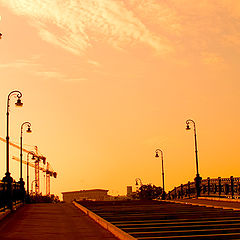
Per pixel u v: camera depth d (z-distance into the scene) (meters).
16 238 13.28
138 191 95.12
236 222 16.64
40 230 15.46
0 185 20.70
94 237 13.46
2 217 20.16
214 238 12.17
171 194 58.06
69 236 13.73
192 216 19.80
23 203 36.56
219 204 28.91
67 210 27.19
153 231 14.12
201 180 43.00
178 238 12.25
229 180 35.62
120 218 19.30
